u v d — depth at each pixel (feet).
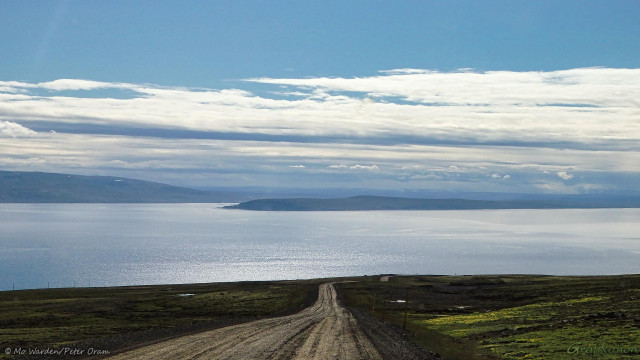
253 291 447.83
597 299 271.69
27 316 253.44
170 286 587.27
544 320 211.00
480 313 279.49
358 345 132.26
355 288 488.44
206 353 115.65
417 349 132.16
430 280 593.01
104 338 143.13
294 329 167.94
